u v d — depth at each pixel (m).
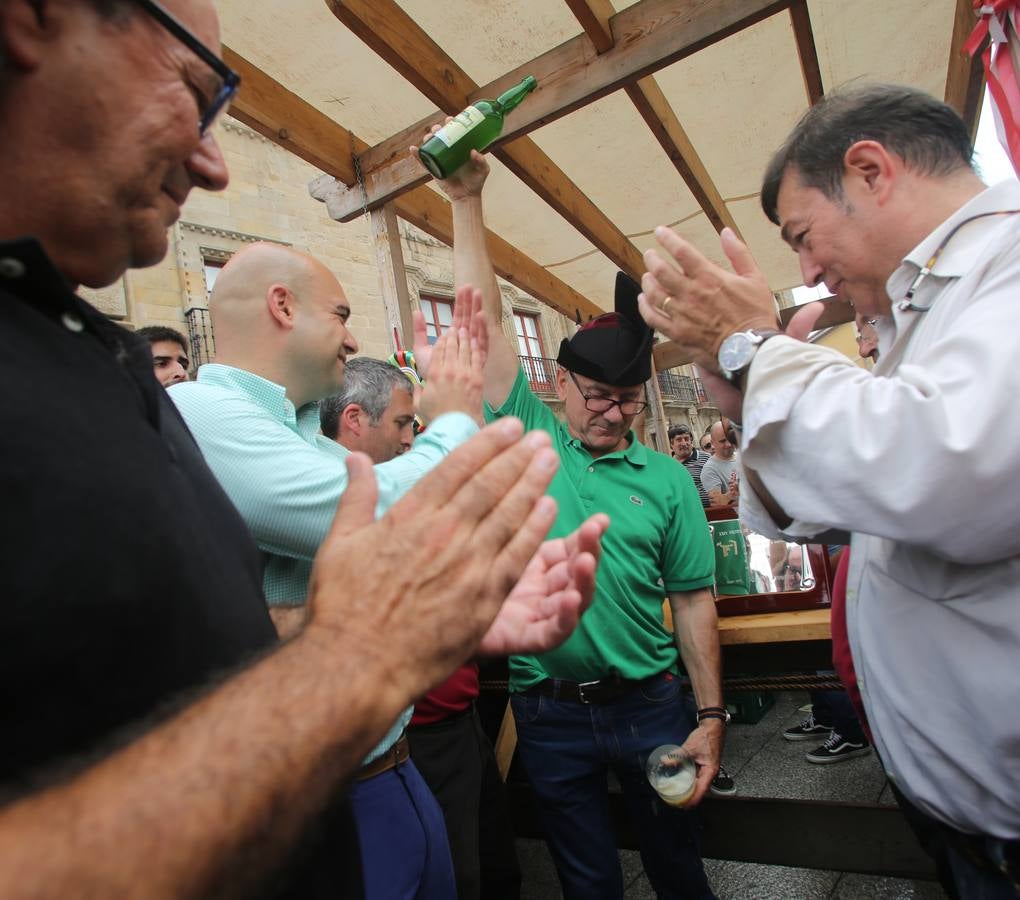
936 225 0.98
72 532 0.41
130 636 0.44
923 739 0.94
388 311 2.82
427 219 3.23
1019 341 0.75
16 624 0.38
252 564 0.70
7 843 0.30
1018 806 0.85
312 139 2.58
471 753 1.77
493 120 1.86
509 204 3.48
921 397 0.77
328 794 0.41
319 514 1.08
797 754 3.03
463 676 1.78
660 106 2.73
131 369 0.58
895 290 1.01
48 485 0.41
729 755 3.12
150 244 0.61
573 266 4.59
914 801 1.03
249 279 1.34
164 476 0.53
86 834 0.31
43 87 0.50
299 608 0.92
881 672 0.99
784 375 0.89
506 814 2.04
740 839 1.94
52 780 0.34
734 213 4.12
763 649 1.98
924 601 0.91
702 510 1.90
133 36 0.54
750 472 1.18
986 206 0.91
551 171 3.10
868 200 1.01
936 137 0.99
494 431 0.58
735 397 1.03
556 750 1.73
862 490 0.80
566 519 1.81
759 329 0.95
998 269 0.85
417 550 0.50
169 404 0.73
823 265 1.10
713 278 0.96
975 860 0.94
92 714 0.42
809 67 2.51
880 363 1.07
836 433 0.82
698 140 3.22
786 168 1.12
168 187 0.63
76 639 0.41
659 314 1.02
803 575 2.08
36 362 0.46
